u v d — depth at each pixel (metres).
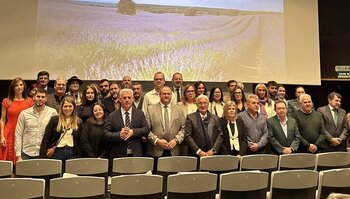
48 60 6.77
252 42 7.70
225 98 6.11
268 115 5.87
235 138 4.90
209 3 7.55
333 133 5.53
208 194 3.22
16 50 6.67
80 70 6.89
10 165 3.68
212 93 5.98
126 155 4.62
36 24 6.77
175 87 6.18
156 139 4.85
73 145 4.58
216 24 7.56
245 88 7.81
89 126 4.69
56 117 4.55
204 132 4.84
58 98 5.37
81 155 4.66
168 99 5.04
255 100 5.04
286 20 7.86
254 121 5.04
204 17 7.52
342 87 8.62
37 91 4.80
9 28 6.67
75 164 3.80
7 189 2.94
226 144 4.88
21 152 4.66
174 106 5.10
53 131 4.52
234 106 4.96
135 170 3.94
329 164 4.27
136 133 4.62
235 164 4.09
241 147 4.89
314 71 7.92
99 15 7.04
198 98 4.95
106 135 4.59
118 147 4.62
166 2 7.35
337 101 5.61
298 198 3.35
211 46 7.51
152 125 4.98
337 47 8.47
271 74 7.73
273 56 7.75
